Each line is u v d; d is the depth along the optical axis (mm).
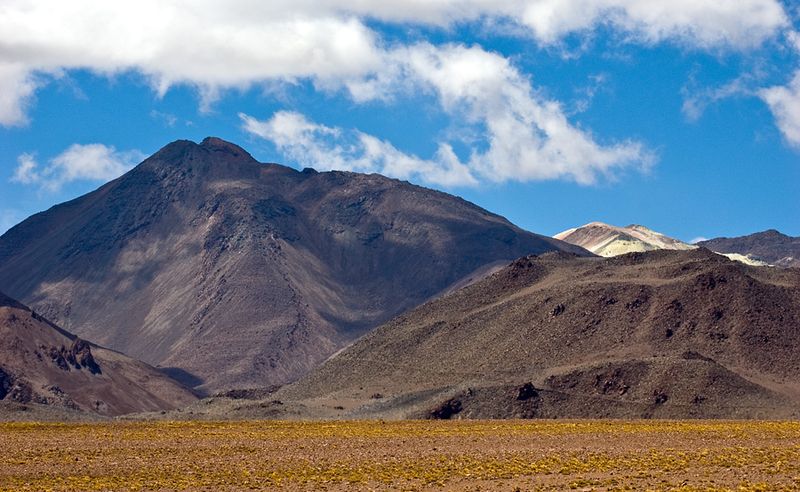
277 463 178250
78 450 198750
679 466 167250
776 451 186875
